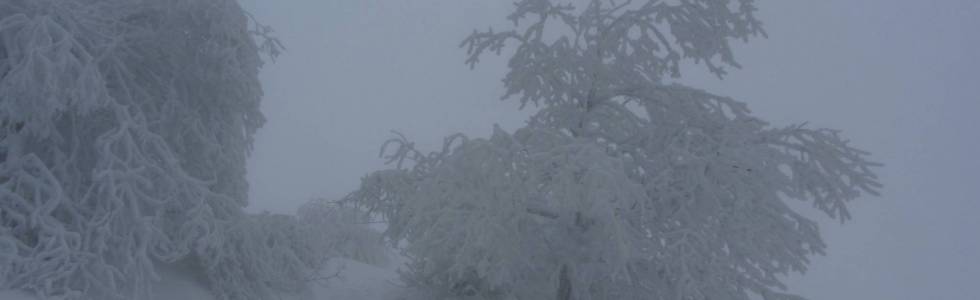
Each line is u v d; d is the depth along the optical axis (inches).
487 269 296.8
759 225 281.7
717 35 319.6
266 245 379.2
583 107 339.6
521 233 290.4
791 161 283.4
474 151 270.2
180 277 372.5
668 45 326.0
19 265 273.7
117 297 288.5
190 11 331.0
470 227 268.1
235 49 341.1
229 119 382.6
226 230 353.4
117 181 296.0
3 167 291.1
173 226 346.0
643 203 263.1
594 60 323.0
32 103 277.9
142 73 348.2
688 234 277.6
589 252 299.4
